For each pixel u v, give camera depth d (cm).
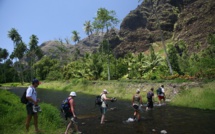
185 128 1024
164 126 1080
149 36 11556
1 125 962
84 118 1411
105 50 5034
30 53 10094
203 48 7712
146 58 4266
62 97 2872
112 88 3081
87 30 11594
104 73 4481
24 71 10300
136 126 1110
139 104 1279
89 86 3775
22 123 1039
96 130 1065
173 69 3553
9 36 9525
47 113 1205
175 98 1909
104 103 1248
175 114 1381
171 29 11575
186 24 10094
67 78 6147
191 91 1842
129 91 2698
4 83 9488
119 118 1360
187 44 8738
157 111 1531
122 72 4412
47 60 8938
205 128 1007
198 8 10381
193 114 1351
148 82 2705
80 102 2281
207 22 9050
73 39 11631
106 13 4069
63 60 10069
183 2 12250
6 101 1514
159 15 12294
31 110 898
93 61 4769
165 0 12762
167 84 2303
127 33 13138
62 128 1103
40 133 923
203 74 2341
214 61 2577
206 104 1563
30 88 895
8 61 10906
